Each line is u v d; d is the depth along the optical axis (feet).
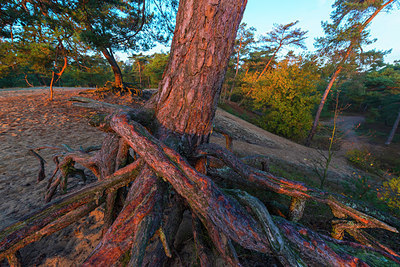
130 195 4.63
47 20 25.71
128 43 34.73
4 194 9.29
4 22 24.70
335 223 5.40
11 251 3.99
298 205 6.05
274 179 5.79
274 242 3.91
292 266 3.79
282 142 42.68
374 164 35.01
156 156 4.49
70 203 4.77
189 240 7.21
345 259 3.80
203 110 5.59
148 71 97.81
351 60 45.29
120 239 3.80
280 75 53.93
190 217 8.43
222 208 4.09
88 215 7.89
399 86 80.18
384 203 12.02
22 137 18.38
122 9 31.94
